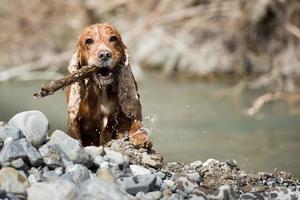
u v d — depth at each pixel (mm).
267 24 19562
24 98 15820
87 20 21734
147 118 13602
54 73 19875
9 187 5625
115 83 8469
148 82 18562
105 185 5734
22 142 6211
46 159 6207
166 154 10391
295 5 19469
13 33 21578
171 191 6305
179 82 18562
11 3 22109
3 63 20734
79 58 8703
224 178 7070
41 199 5641
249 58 19062
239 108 14820
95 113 8523
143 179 6148
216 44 19703
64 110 14234
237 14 19797
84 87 8461
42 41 21562
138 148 7926
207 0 20766
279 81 17969
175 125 12898
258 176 7250
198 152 10555
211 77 19031
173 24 20734
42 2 21969
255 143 11305
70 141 6438
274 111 14531
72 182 5832
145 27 20406
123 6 21703
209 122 13227
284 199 6488
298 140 11594
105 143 8555
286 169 9484
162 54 20125
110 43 8430
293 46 19250
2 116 13469
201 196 6211
